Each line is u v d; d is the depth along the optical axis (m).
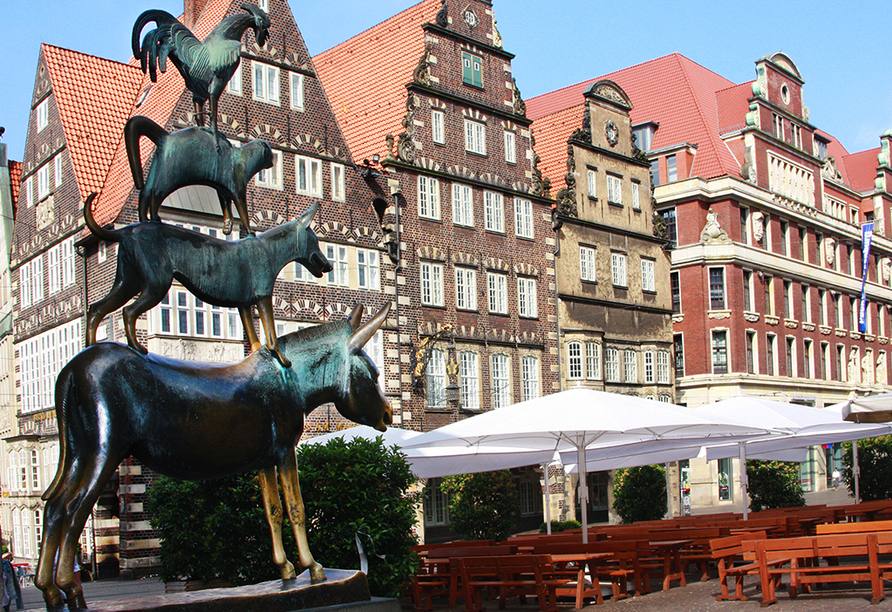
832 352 63.19
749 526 21.20
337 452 14.41
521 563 16.44
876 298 70.19
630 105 46.66
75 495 8.79
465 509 29.12
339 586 10.17
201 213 28.02
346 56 40.22
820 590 15.85
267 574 14.25
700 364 52.81
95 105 32.19
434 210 35.47
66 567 8.69
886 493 35.72
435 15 36.81
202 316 27.66
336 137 32.34
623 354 43.72
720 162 53.75
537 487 39.25
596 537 20.39
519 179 39.41
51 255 31.62
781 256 57.41
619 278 44.22
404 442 17.77
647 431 18.92
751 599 15.52
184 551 14.75
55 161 31.45
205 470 9.65
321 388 10.64
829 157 65.88
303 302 30.39
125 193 27.45
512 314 38.19
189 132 10.24
